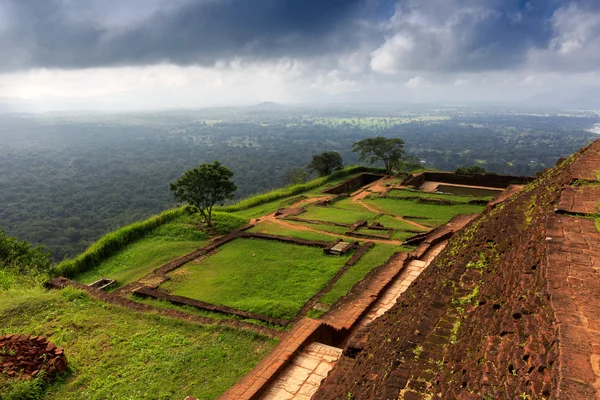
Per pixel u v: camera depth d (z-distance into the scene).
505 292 5.75
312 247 20.75
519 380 3.71
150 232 24.69
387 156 45.91
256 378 8.19
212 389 9.43
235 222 25.92
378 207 30.61
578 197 7.93
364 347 7.82
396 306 9.23
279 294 15.43
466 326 5.59
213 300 15.27
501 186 37.16
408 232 22.53
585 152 12.68
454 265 8.34
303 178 50.59
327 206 31.28
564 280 4.77
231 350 11.05
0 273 16.48
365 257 18.61
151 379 9.86
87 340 11.47
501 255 7.61
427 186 39.25
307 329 9.83
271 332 11.77
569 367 3.36
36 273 16.95
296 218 27.27
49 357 9.98
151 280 17.53
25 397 8.95
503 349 4.30
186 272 18.38
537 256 5.84
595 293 4.46
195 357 10.72
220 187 24.48
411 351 5.55
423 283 9.09
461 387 4.19
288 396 7.95
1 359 9.62
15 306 12.83
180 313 13.12
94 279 19.48
